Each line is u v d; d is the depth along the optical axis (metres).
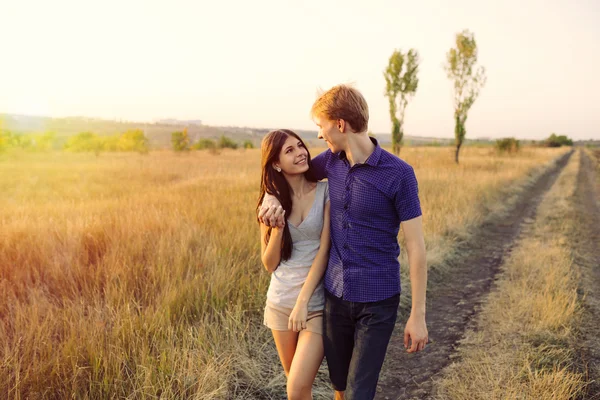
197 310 3.74
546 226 9.68
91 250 5.07
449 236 8.02
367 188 1.96
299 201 2.28
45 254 4.65
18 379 2.50
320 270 2.20
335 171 2.11
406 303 4.98
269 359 3.48
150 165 22.28
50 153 36.34
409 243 1.94
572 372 3.25
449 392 3.16
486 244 8.29
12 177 14.93
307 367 2.15
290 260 2.29
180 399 2.72
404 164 1.94
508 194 14.82
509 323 4.29
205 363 3.10
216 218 6.76
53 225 5.86
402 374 3.57
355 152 2.01
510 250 7.78
